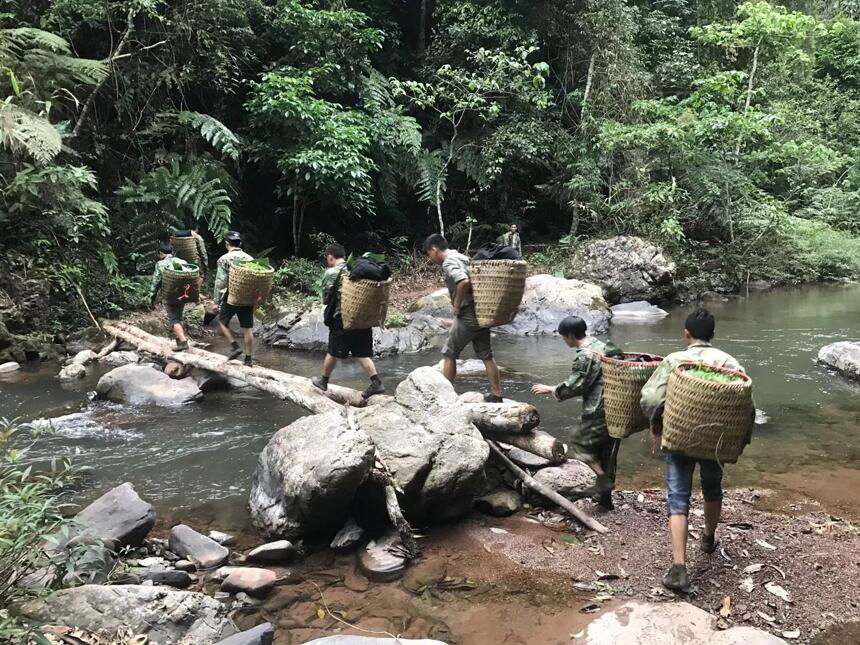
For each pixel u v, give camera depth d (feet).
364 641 8.80
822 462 16.98
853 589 10.69
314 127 39.47
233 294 20.99
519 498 14.70
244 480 15.85
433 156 48.65
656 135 47.88
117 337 27.78
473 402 15.96
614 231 50.85
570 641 9.49
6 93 28.89
